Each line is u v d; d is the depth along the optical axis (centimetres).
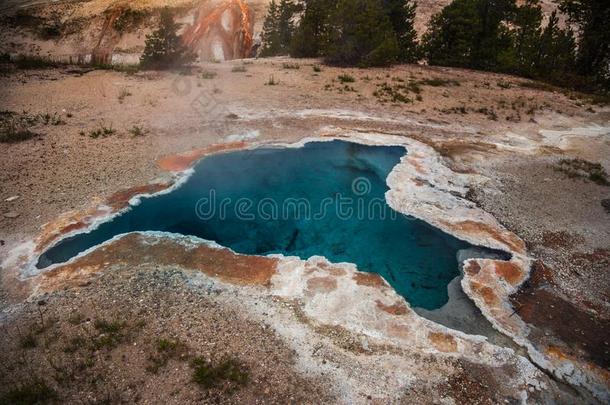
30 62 1579
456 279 643
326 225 769
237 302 562
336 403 441
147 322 520
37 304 539
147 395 434
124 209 743
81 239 671
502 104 1457
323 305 566
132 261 626
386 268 661
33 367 456
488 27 1997
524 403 457
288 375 466
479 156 1031
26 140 962
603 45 1900
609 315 582
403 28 2133
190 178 867
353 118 1218
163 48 1659
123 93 1304
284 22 2761
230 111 1217
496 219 786
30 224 687
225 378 456
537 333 546
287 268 633
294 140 1051
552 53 1989
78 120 1095
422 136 1130
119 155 923
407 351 505
